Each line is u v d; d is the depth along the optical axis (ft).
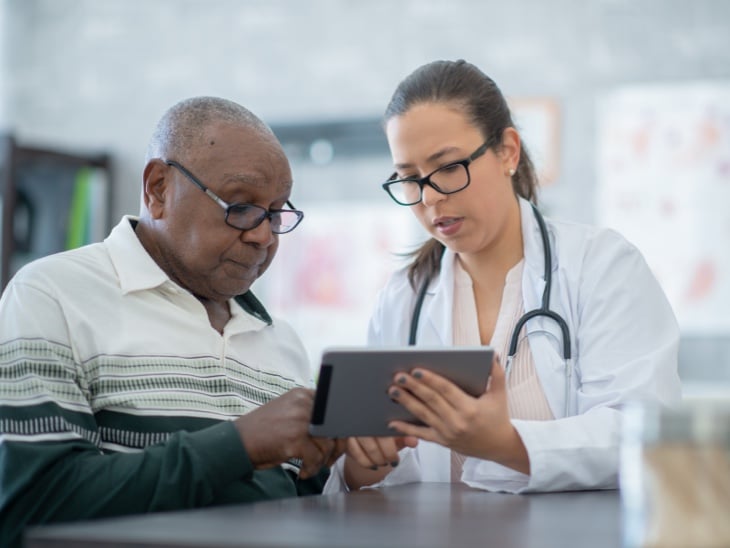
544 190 11.55
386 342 6.29
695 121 11.21
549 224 5.99
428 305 6.12
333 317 12.38
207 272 5.10
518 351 5.69
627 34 11.50
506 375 5.67
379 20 12.51
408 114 5.50
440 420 4.33
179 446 4.21
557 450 4.64
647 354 5.26
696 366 11.01
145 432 4.69
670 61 11.35
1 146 11.85
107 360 4.75
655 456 2.60
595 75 11.55
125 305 4.99
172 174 5.08
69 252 5.13
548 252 5.76
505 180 5.74
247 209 5.00
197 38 13.26
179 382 4.88
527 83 11.78
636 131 11.37
